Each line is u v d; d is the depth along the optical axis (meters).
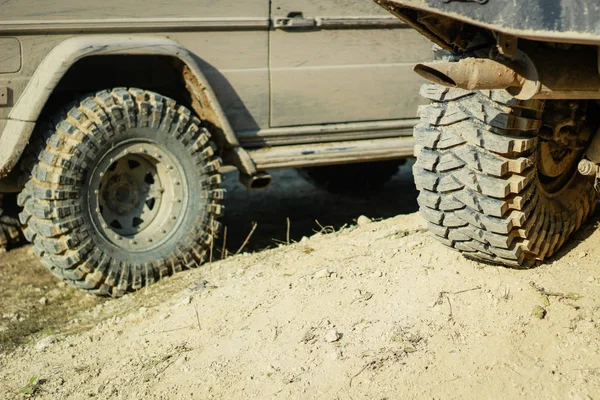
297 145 5.67
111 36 4.99
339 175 7.67
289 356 3.56
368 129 5.83
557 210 3.88
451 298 3.72
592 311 3.50
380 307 3.79
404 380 3.26
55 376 3.92
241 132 5.48
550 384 3.16
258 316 3.99
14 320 4.96
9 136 4.82
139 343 4.07
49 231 4.86
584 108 3.82
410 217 5.08
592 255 3.94
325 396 3.26
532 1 2.72
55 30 4.88
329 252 4.68
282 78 5.51
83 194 4.91
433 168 3.61
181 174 5.22
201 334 3.98
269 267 4.68
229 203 7.52
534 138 3.47
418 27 3.15
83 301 5.21
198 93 5.29
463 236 3.69
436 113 3.56
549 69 2.93
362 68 5.71
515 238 3.63
